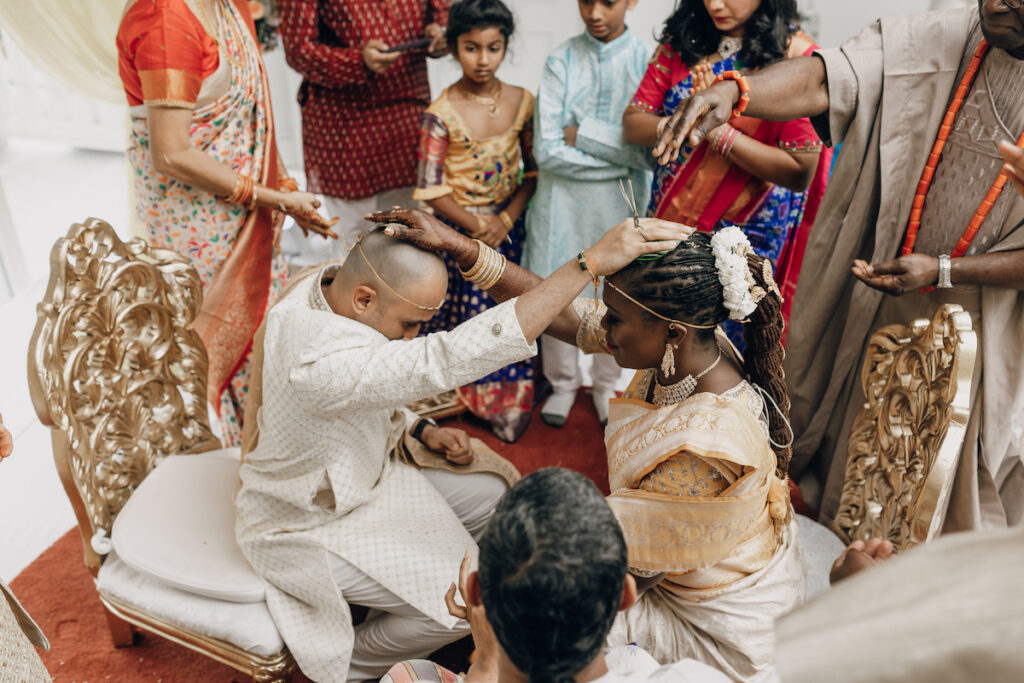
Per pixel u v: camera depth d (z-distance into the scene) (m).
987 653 0.47
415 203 3.99
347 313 1.78
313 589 1.91
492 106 2.94
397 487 2.08
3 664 1.46
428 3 3.53
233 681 2.21
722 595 1.72
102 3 3.56
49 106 5.40
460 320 3.21
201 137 2.62
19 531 2.79
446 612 1.92
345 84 3.43
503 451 3.11
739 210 2.74
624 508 1.66
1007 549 0.53
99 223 2.01
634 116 2.71
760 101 2.19
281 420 1.83
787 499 1.83
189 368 2.32
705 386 1.68
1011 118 1.96
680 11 2.63
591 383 3.54
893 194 2.26
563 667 0.99
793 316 2.55
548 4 4.68
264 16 3.60
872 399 2.04
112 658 2.27
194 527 2.10
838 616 0.54
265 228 2.84
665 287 1.56
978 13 2.07
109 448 2.16
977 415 2.20
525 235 3.28
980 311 2.14
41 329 1.88
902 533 1.83
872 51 2.18
